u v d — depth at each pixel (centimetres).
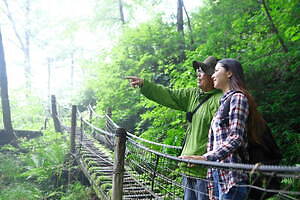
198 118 220
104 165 567
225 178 170
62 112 1141
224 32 546
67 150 736
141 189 400
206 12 752
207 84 224
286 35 412
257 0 589
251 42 519
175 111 580
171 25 1001
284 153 399
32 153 780
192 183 220
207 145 206
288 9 412
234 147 157
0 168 728
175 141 516
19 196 625
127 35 952
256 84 480
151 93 253
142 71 870
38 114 1298
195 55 561
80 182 679
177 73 624
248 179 166
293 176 118
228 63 184
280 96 456
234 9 613
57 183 687
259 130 170
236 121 162
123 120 924
